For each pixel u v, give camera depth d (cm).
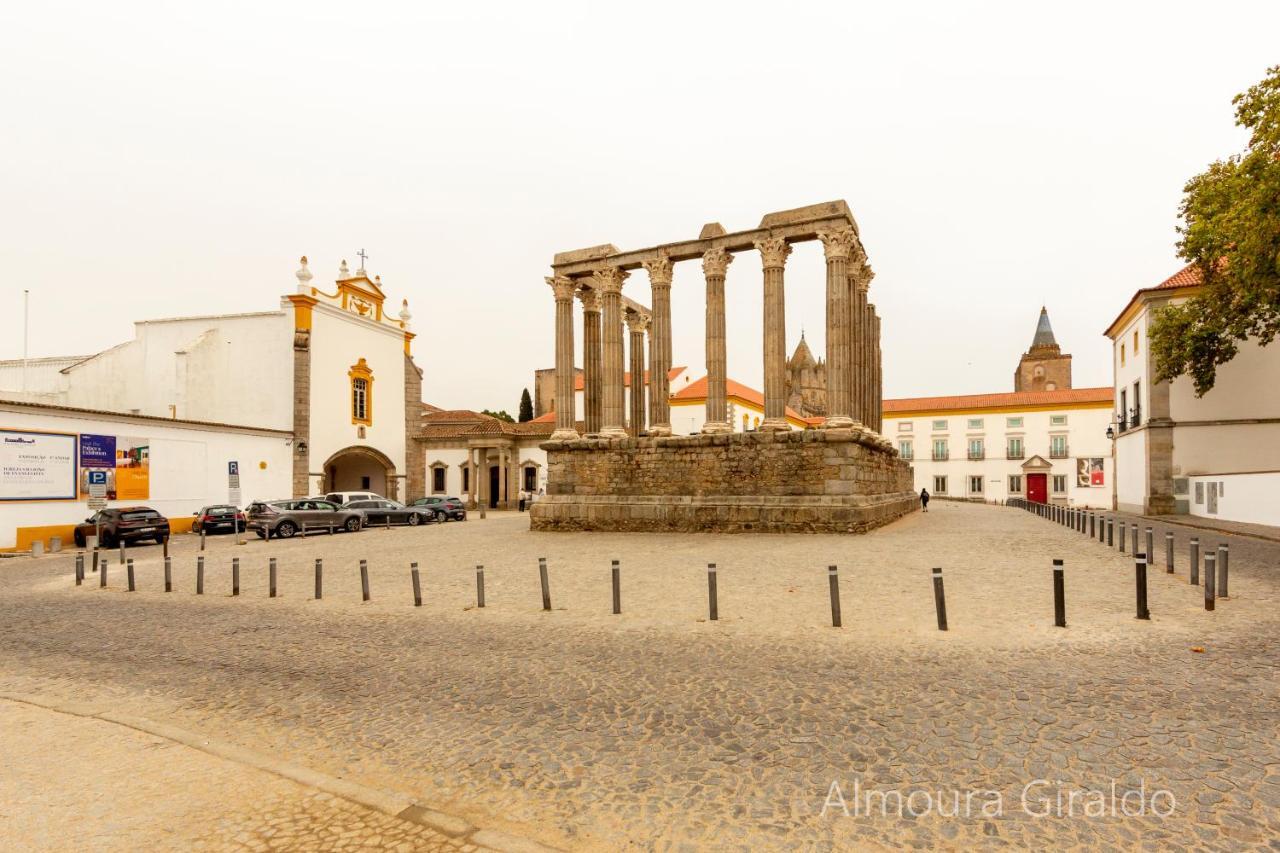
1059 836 414
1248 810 437
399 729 628
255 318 3816
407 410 4600
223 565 1867
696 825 438
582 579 1407
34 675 848
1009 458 6456
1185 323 2684
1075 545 1836
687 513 2456
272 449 3562
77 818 469
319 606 1233
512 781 512
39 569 1959
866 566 1461
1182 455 3123
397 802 482
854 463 2325
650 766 527
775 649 841
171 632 1068
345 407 4072
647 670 775
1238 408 3061
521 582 1397
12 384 4806
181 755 578
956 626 922
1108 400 6128
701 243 2652
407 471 4566
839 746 552
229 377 3816
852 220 2491
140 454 2922
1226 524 2459
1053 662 755
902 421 6888
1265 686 664
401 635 994
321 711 684
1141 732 562
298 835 439
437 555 1930
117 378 4025
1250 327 2581
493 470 5238
